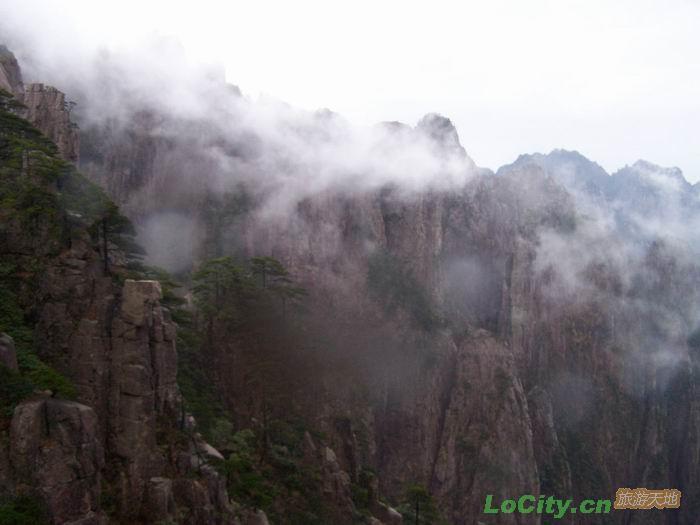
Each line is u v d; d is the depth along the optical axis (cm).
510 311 12925
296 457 6275
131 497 3588
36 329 3681
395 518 6725
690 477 14112
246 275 7869
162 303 4962
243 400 6481
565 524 11319
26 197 3962
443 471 10494
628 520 12875
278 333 7475
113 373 3738
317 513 5759
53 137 6069
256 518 4653
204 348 6494
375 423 10150
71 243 3916
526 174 15262
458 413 10956
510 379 11306
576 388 13450
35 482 3025
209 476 4212
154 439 3791
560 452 12075
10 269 3825
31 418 3062
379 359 10481
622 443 13488
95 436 3303
